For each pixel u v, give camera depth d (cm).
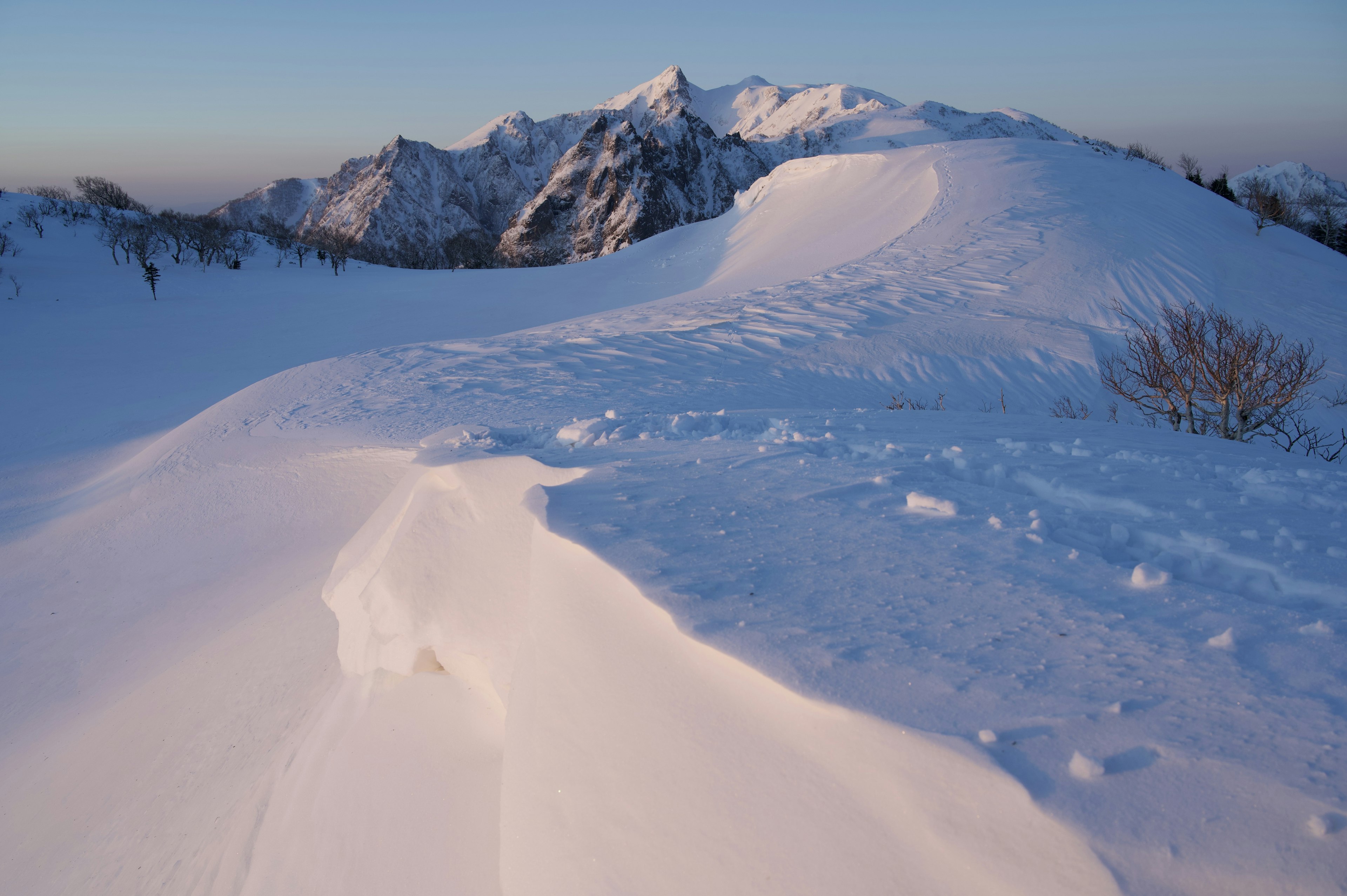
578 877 231
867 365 1695
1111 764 172
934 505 345
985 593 255
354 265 10081
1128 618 238
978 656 215
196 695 788
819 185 5819
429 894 328
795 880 190
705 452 477
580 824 238
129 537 1441
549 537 308
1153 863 152
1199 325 1341
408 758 396
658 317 2464
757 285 3397
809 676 205
